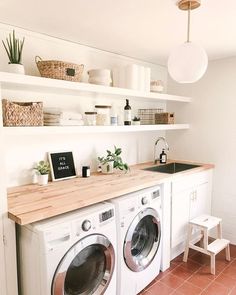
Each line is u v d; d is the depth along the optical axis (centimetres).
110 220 185
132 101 318
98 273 189
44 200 176
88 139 270
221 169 320
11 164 211
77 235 161
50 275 147
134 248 228
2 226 151
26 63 212
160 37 229
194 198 292
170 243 262
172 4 162
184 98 325
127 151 318
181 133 354
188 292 223
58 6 166
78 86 208
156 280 239
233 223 315
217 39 234
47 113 208
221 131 316
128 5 164
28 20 189
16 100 209
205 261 273
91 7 167
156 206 233
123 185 216
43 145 232
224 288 228
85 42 244
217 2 159
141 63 319
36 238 147
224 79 308
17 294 161
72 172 249
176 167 342
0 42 194
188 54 142
